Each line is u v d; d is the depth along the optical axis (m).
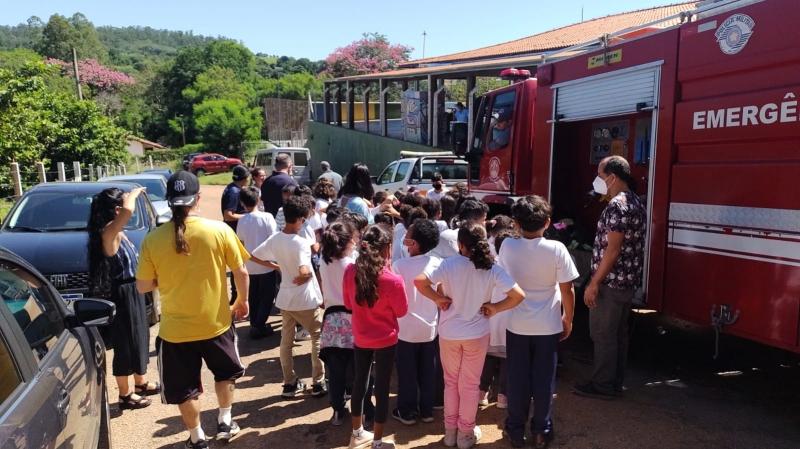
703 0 4.19
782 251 3.54
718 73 3.94
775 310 3.59
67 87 57.19
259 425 4.19
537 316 3.63
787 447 3.70
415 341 4.04
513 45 20.03
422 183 12.12
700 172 4.10
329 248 4.04
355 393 3.71
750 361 5.31
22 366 2.28
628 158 5.86
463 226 3.59
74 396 2.60
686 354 5.50
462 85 27.31
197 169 42.78
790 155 3.51
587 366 5.22
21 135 16.20
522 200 3.71
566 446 3.76
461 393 3.72
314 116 34.97
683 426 4.00
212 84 71.81
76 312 3.10
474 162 7.91
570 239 6.37
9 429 1.93
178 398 3.59
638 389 4.68
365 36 54.31
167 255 3.51
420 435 4.01
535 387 3.68
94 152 21.25
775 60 3.54
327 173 9.97
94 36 114.75
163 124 76.19
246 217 6.02
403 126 22.17
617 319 4.31
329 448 3.85
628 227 4.09
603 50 5.13
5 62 57.28
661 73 4.44
